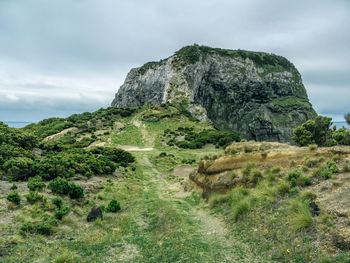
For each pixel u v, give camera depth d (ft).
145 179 109.29
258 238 29.25
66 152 122.21
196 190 65.31
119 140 264.52
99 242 33.94
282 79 655.35
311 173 39.32
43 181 67.67
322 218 26.30
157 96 646.74
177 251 29.14
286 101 620.49
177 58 589.73
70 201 52.54
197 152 211.82
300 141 99.86
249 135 574.97
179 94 513.04
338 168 37.27
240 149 61.98
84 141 248.93
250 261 25.00
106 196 65.36
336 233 23.06
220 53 653.30
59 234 35.70
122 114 386.32
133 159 158.40
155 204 57.11
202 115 454.40
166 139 267.80
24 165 69.00
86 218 44.88
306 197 32.53
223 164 58.08
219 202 48.47
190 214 47.06
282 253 24.36
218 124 588.50
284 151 49.93
